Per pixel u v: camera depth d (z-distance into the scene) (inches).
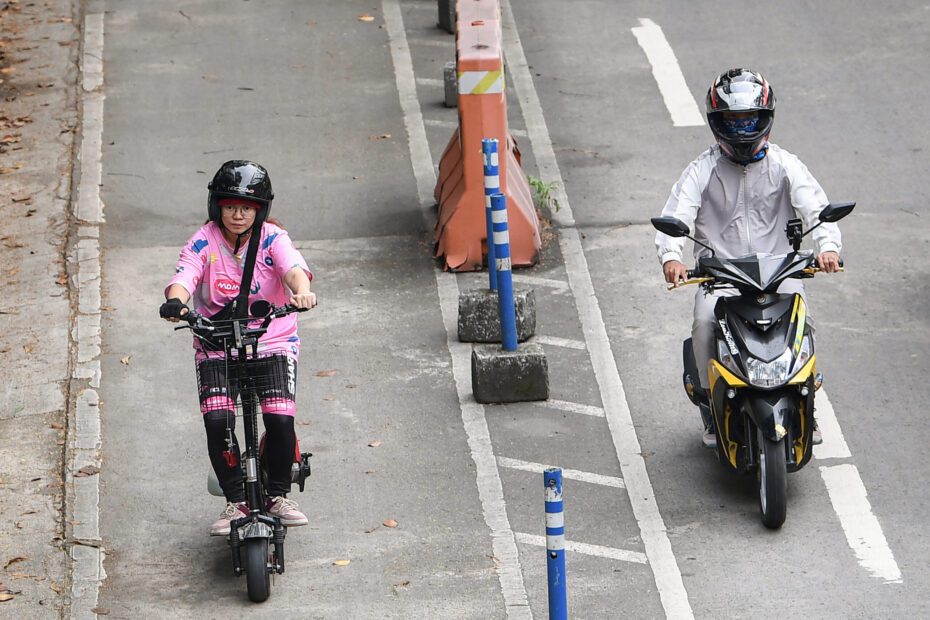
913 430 1073.5
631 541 947.3
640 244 1424.7
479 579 904.9
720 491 1005.8
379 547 944.3
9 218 1491.1
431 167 1609.3
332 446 1078.4
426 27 2017.7
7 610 875.4
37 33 1999.3
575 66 1871.3
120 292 1339.8
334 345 1245.1
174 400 1152.2
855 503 979.9
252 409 861.8
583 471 1040.2
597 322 1280.8
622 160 1612.9
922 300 1288.1
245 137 1683.1
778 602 871.7
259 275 872.3
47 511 989.2
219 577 914.1
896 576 893.8
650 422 1108.5
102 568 924.6
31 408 1136.8
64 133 1692.9
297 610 874.1
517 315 1232.2
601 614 864.3
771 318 927.7
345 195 1546.5
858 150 1609.3
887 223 1440.7
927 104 1720.0
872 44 1897.1
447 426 1108.5
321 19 2043.6
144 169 1604.3
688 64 1855.3
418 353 1229.1
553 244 1434.5
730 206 979.3
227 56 1914.4
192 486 1025.5
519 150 1595.7
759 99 932.0
